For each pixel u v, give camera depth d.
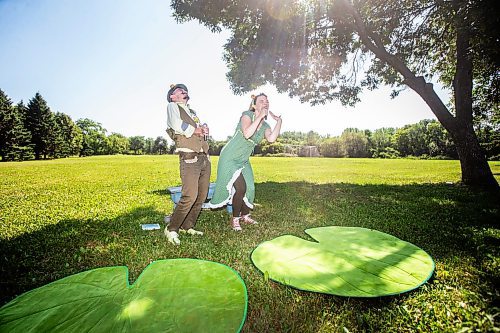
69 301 2.02
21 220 4.41
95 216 4.64
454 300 1.96
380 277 2.31
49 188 8.54
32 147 43.75
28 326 1.76
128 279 2.35
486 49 5.65
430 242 3.18
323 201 5.83
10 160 39.06
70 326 1.75
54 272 2.52
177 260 2.67
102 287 2.21
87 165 22.72
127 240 3.35
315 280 2.26
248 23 8.60
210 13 7.84
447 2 6.77
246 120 3.69
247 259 2.73
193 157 3.24
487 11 5.21
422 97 8.48
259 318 1.80
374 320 1.76
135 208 5.26
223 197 3.68
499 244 3.09
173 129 3.22
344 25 9.18
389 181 10.24
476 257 2.70
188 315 1.83
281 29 8.29
